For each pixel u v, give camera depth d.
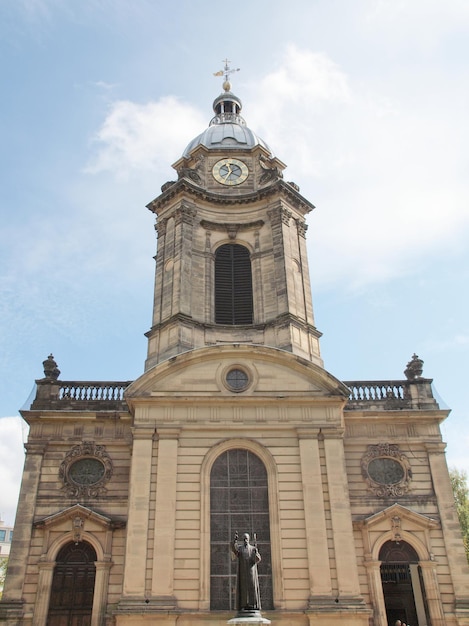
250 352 29.66
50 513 28.14
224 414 28.36
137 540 25.33
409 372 32.31
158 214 38.16
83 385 31.70
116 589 26.45
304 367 29.34
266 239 35.88
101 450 29.62
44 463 29.33
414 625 31.09
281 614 24.25
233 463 27.69
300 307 33.72
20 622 25.69
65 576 26.92
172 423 27.94
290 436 28.12
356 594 24.58
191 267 34.62
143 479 26.66
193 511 26.28
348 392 28.92
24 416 30.14
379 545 27.42
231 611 24.19
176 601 24.31
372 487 28.97
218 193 38.25
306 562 25.39
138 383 28.61
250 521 26.50
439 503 28.67
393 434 30.36
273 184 36.50
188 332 32.00
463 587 26.72
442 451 29.92
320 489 26.78
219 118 48.31
